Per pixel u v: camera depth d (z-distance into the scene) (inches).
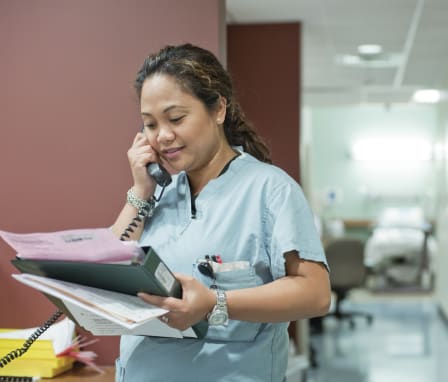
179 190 63.6
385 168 418.6
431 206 403.2
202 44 90.0
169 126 56.8
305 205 58.6
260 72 177.0
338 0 158.2
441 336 258.2
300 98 175.8
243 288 56.8
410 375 199.8
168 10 90.4
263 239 58.2
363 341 250.5
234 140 64.9
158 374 58.6
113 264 48.2
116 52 90.7
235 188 60.0
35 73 91.4
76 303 49.3
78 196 91.0
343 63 237.0
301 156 177.2
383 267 362.0
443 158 298.5
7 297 92.1
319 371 205.5
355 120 419.5
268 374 59.1
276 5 161.5
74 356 86.0
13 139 91.8
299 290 54.4
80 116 90.9
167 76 56.3
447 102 270.5
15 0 91.5
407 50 213.5
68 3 91.0
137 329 55.5
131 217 64.9
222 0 93.0
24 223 91.7
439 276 311.7
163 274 48.7
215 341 58.1
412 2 160.2
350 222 410.6
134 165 64.7
